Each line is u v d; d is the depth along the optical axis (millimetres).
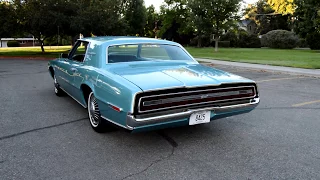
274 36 37250
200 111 3016
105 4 20219
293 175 2672
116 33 22000
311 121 4457
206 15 25594
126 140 3535
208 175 2648
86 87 3910
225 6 24359
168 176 2621
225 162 2936
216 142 3512
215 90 3109
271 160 2998
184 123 3010
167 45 4359
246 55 21656
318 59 17266
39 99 5828
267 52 26281
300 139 3643
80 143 3414
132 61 3895
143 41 4141
